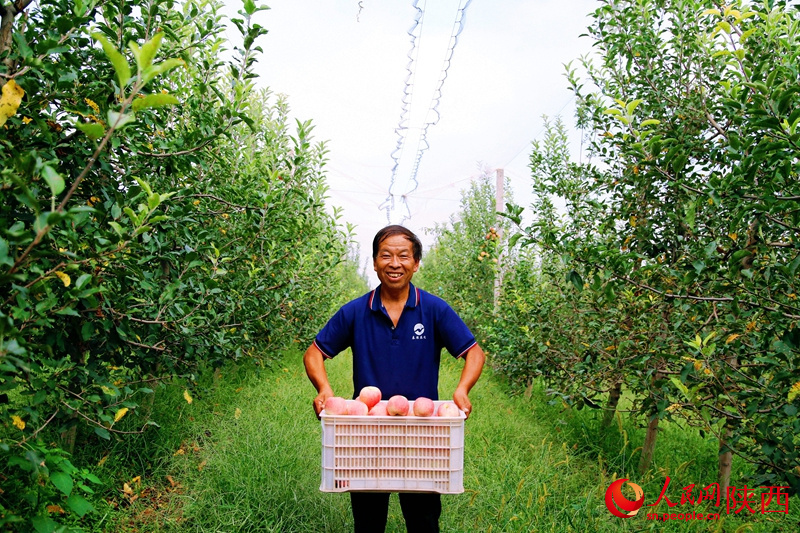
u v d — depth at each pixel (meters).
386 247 2.63
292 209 4.93
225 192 4.30
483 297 8.85
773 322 2.78
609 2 4.20
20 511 2.53
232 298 4.21
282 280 5.01
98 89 2.44
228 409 5.13
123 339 2.94
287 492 3.47
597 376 4.14
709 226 3.38
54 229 2.32
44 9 2.25
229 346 4.00
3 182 1.76
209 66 3.82
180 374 3.63
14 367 1.72
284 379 6.63
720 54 2.84
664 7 4.06
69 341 2.87
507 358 5.58
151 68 1.50
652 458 4.51
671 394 3.19
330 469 2.16
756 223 3.03
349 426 2.18
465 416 2.41
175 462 3.84
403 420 2.17
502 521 3.34
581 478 4.06
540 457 4.31
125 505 3.36
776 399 2.50
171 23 3.40
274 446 4.16
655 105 3.82
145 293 3.13
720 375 2.92
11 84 1.81
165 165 3.27
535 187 5.32
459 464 2.17
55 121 2.52
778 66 2.50
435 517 2.66
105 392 2.66
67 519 2.86
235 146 4.98
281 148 6.21
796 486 2.42
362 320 2.72
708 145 3.58
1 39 2.21
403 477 2.17
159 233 3.11
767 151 2.17
